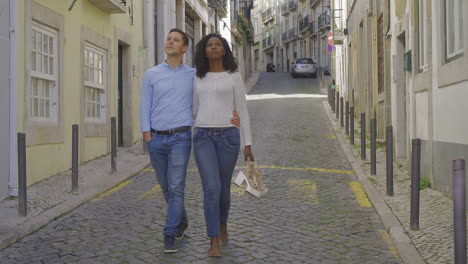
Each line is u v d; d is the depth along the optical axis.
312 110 20.17
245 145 4.55
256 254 4.54
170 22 16.88
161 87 4.49
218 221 4.43
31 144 7.44
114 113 11.56
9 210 5.96
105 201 6.74
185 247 4.74
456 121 6.07
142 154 10.95
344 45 21.30
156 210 6.19
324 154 10.93
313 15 46.31
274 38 62.56
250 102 24.31
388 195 6.76
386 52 11.07
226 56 4.47
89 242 4.92
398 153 9.88
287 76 44.09
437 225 5.27
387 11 10.96
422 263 4.12
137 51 13.25
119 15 11.81
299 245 4.82
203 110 4.41
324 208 6.31
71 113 9.12
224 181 4.58
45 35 8.23
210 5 25.77
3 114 6.69
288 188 7.52
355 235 5.16
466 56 5.64
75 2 9.25
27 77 7.35
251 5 46.62
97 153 10.48
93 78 10.46
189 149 4.54
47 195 6.81
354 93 17.53
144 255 4.52
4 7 6.75
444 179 6.64
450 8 6.46
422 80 7.57
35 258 4.47
